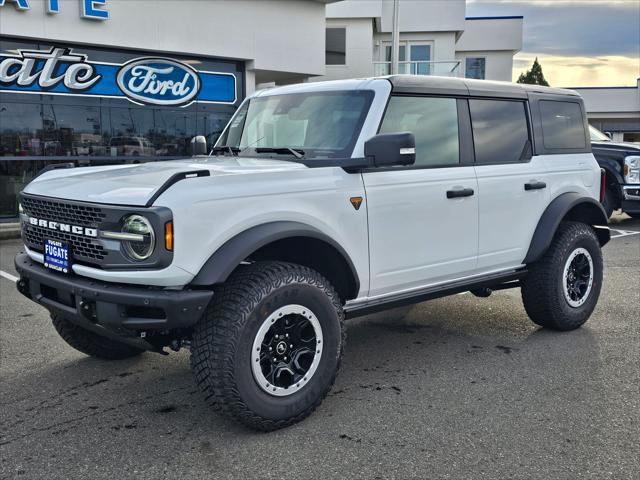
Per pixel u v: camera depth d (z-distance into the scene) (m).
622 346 4.85
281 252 3.80
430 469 3.04
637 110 35.00
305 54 15.76
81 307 3.24
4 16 11.29
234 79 14.85
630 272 7.71
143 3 12.92
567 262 5.08
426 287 4.34
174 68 13.83
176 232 3.02
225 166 3.65
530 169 4.91
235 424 3.54
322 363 3.56
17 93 11.89
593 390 3.97
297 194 3.49
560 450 3.20
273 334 3.39
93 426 3.55
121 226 3.12
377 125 3.93
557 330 5.25
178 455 3.21
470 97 4.60
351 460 3.13
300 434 3.42
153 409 3.78
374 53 24.34
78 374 4.38
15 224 11.94
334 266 3.83
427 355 4.71
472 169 4.49
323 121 4.12
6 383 4.22
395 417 3.62
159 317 3.11
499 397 3.88
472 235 4.49
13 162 12.04
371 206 3.85
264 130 4.48
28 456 3.21
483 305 6.20
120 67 13.05
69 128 12.57
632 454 3.16
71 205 3.36
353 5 20.95
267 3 14.86
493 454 3.17
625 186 11.36
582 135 5.54
